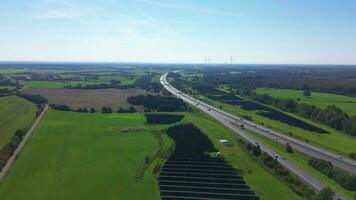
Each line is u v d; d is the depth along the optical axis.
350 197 99.88
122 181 110.62
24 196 98.50
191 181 111.62
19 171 117.62
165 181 111.19
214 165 127.19
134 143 155.25
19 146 145.25
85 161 129.62
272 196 100.62
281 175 116.50
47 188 104.25
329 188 98.75
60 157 133.62
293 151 146.00
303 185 105.88
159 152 141.38
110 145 151.62
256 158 135.12
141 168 122.62
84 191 102.56
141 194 101.00
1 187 104.38
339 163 131.38
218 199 98.31
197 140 159.25
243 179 114.12
